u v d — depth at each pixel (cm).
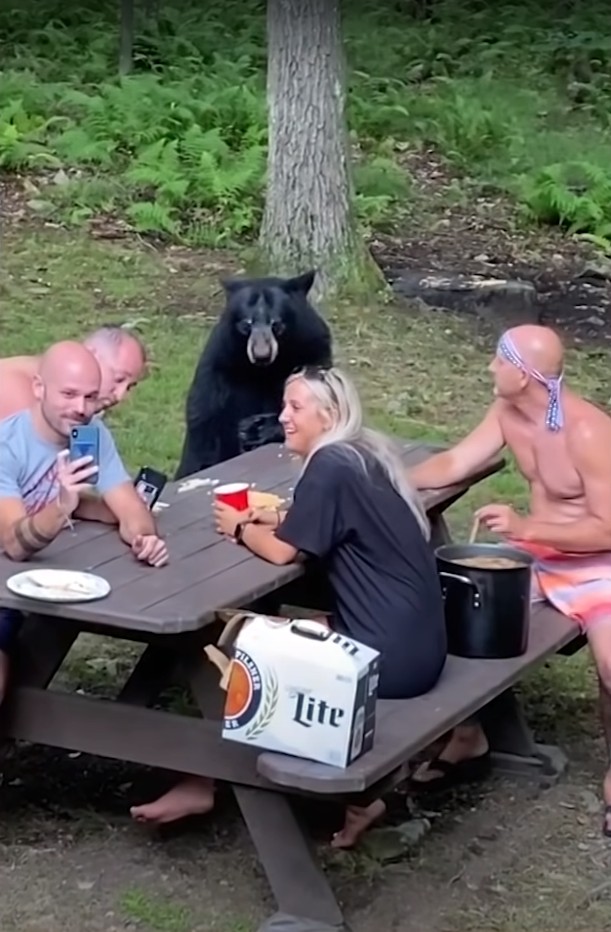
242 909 402
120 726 399
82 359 409
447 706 394
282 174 1072
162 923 393
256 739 354
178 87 1425
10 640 407
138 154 1288
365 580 400
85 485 393
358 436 409
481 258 1204
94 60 1512
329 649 347
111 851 431
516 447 478
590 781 493
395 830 446
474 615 430
